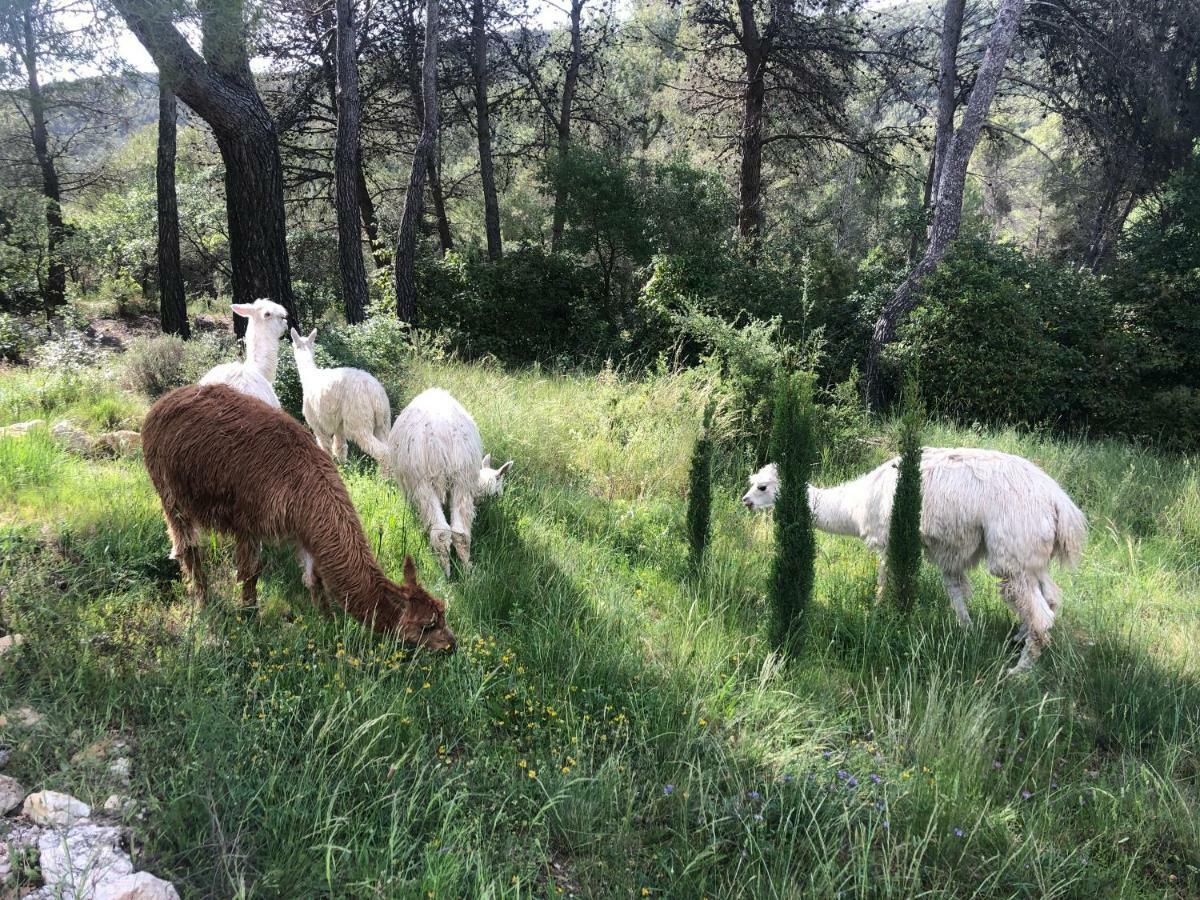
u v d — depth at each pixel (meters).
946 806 3.63
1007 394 12.81
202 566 4.57
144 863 2.81
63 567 4.52
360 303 13.42
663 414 9.24
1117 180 18.75
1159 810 3.78
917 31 19.33
